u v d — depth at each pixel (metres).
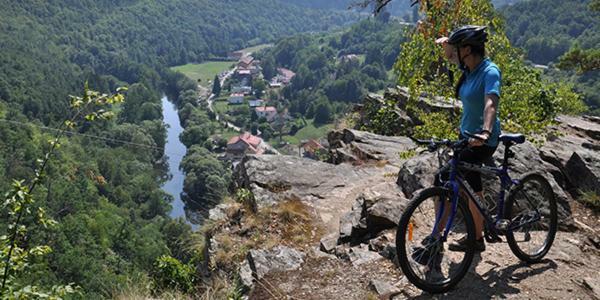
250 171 7.57
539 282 4.15
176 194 76.88
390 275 4.56
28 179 56.28
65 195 56.34
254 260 5.15
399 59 8.21
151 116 116.25
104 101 5.32
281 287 4.71
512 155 4.21
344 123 13.65
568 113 15.05
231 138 107.38
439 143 3.95
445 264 4.20
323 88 152.25
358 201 6.13
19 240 5.09
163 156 98.00
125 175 77.50
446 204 4.03
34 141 77.62
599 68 18.75
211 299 5.04
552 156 6.55
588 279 4.14
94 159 80.00
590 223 5.45
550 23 120.88
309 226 6.24
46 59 156.62
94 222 51.59
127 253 49.69
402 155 7.93
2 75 109.38
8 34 167.00
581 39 107.44
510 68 8.81
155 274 6.36
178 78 176.50
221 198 7.58
